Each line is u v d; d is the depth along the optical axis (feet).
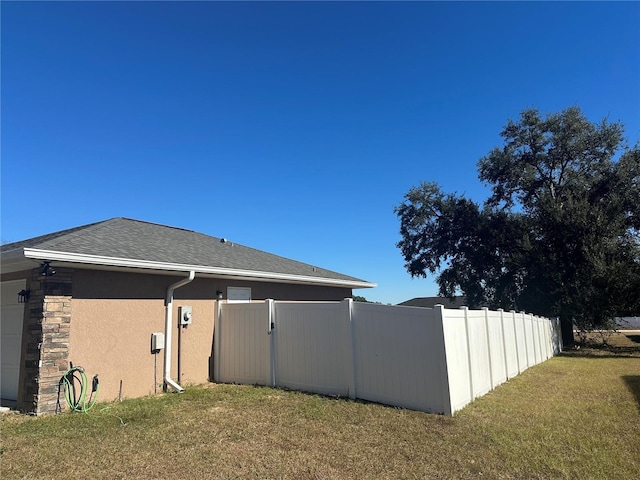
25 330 23.26
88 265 24.03
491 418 21.31
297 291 44.60
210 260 33.86
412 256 99.76
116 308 26.58
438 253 95.86
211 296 33.81
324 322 27.86
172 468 14.24
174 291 30.91
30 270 24.03
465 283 93.76
